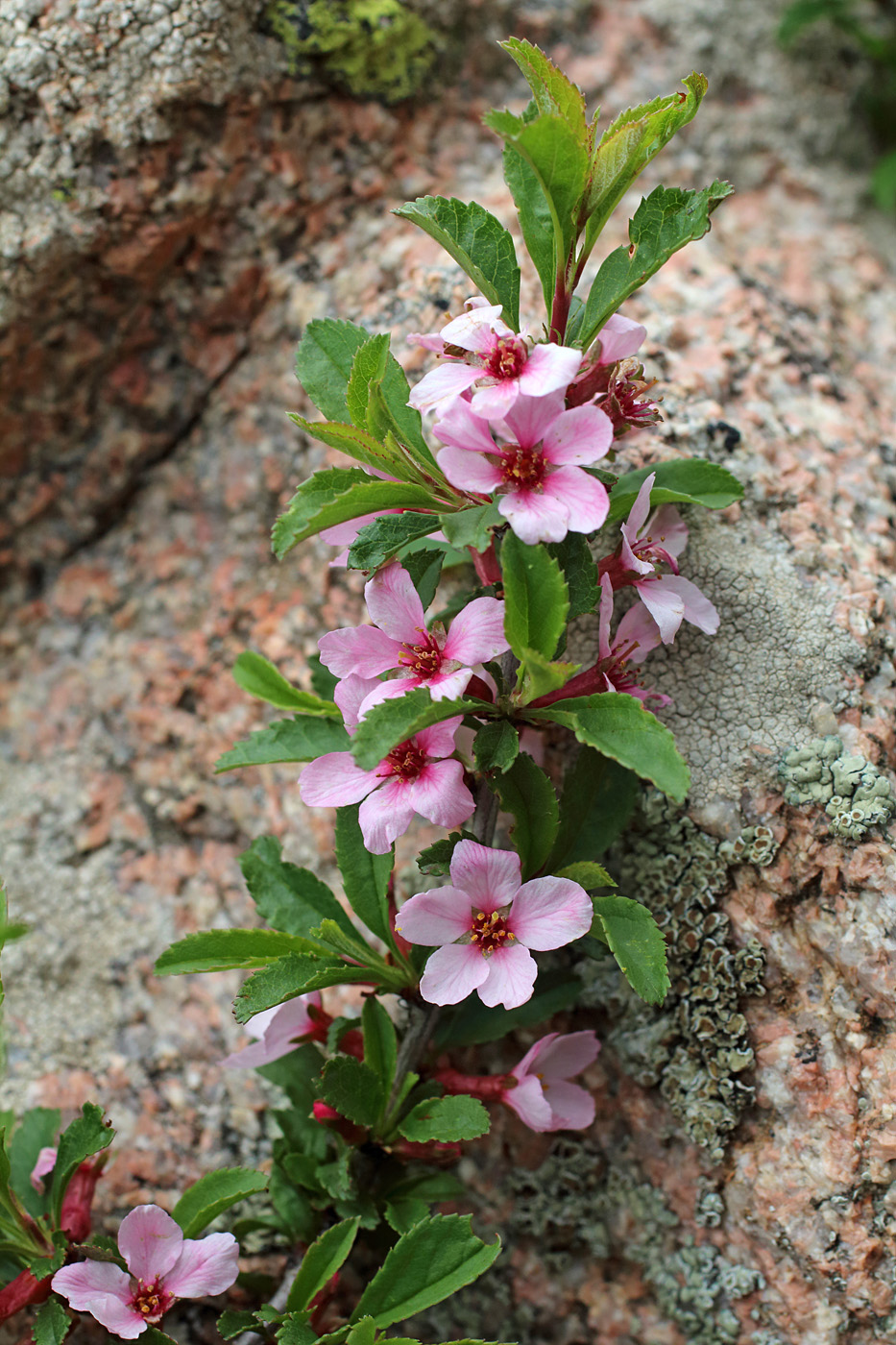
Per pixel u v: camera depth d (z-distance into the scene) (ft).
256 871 0.93
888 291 1.13
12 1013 1.01
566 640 0.96
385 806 0.88
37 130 0.99
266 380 1.05
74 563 1.08
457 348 0.91
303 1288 0.90
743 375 1.02
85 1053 1.00
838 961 0.92
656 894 0.95
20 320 1.02
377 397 0.89
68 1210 0.93
